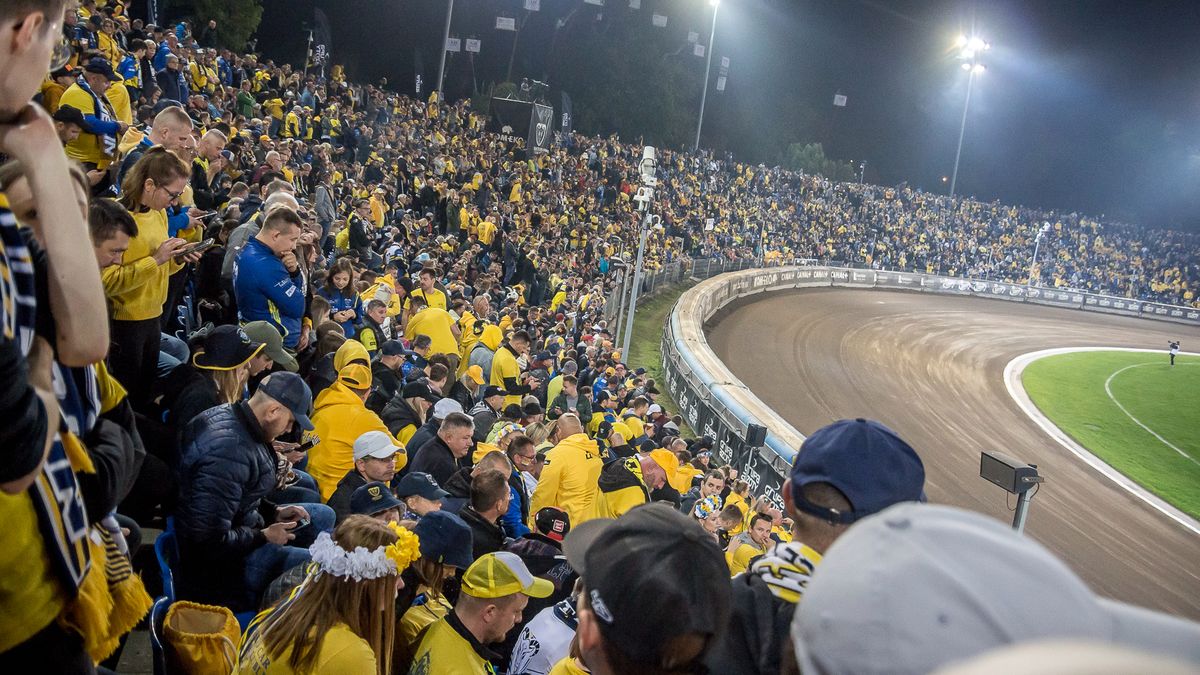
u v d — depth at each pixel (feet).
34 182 5.34
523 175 104.53
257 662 10.71
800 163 204.54
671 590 5.62
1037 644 2.15
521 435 24.79
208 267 25.02
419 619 13.38
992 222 196.75
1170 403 106.63
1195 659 3.60
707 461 42.96
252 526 14.80
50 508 5.40
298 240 22.89
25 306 4.94
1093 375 115.96
